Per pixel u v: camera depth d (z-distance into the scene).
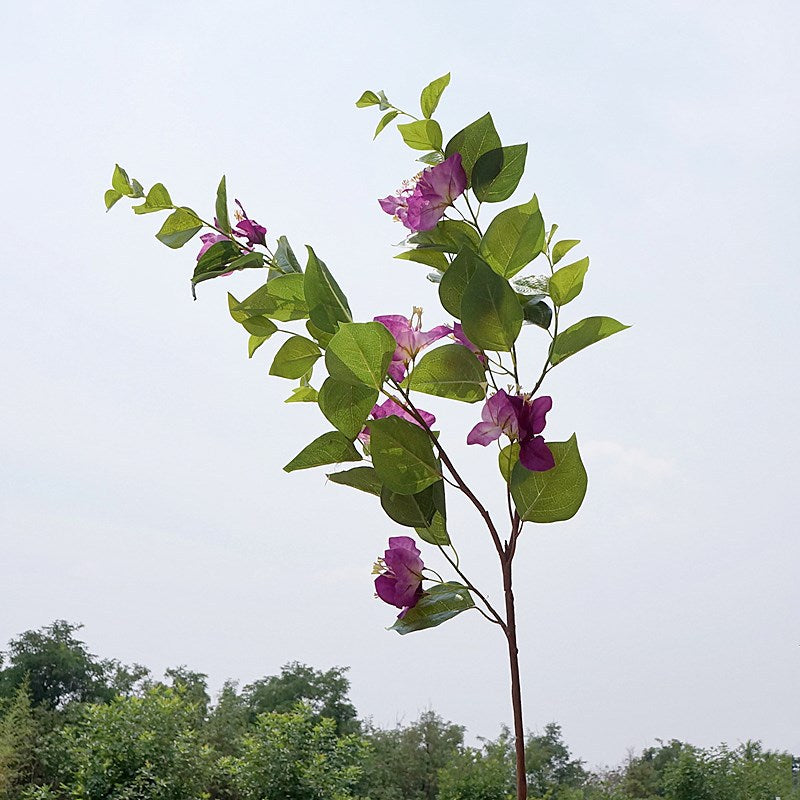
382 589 1.14
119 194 1.32
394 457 1.13
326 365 1.08
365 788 11.08
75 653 13.27
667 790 9.01
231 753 10.95
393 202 1.27
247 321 1.27
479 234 1.26
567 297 1.20
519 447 1.12
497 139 1.26
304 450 1.17
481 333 1.12
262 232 1.34
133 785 8.19
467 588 1.14
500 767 10.08
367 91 1.31
